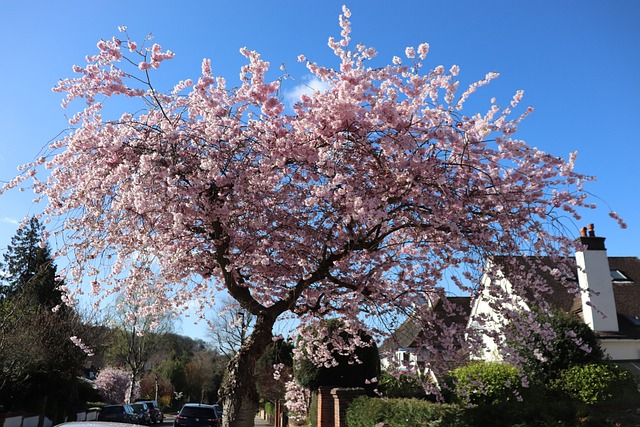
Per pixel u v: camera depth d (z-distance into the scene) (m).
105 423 5.76
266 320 6.83
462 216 6.15
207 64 6.30
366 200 5.81
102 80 6.19
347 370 12.51
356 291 6.77
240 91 6.33
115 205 5.99
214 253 7.28
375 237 6.62
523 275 6.62
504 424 6.34
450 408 7.39
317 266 6.85
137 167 5.88
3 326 18.39
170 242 7.12
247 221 6.42
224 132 6.05
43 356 19.23
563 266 6.49
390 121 5.81
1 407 18.27
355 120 5.91
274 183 6.18
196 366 59.31
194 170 5.83
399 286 7.34
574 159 6.73
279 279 7.47
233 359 6.71
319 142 6.06
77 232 6.32
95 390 32.19
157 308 8.01
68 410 23.70
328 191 5.74
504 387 10.59
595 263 14.71
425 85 6.30
